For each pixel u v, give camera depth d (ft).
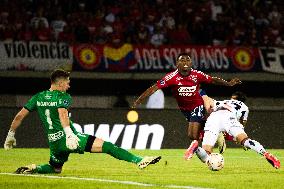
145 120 152.56
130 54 198.80
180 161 107.14
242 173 83.30
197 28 207.62
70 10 206.18
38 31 194.80
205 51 201.77
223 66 202.28
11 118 147.54
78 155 119.85
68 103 71.61
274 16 221.05
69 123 71.72
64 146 73.10
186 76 97.50
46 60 191.83
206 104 98.63
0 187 62.69
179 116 153.38
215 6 217.36
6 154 122.01
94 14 209.36
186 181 70.08
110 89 211.82
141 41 203.51
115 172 82.38
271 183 69.77
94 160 107.24
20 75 199.82
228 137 107.86
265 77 207.82
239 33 212.23
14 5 199.41
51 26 200.03
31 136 147.33
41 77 201.36
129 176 76.13
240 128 84.74
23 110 73.51
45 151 133.18
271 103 219.82
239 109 101.50
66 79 73.41
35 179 69.87
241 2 220.84
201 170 87.35
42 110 73.10
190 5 214.48
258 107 218.59
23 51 190.60
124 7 210.38
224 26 212.23
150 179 72.23
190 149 91.40
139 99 96.53
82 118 150.71
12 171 81.56
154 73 201.36
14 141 74.13
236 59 203.82
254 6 221.66
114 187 63.46
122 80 211.20
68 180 69.46
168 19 208.44
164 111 153.28
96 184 65.98
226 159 115.24
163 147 151.84
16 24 194.70
